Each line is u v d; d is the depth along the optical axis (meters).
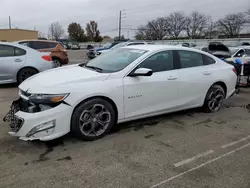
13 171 2.75
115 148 3.38
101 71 3.87
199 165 2.98
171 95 4.33
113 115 3.75
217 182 2.64
